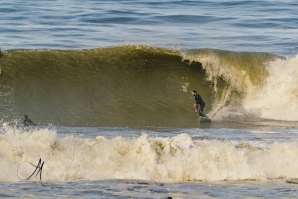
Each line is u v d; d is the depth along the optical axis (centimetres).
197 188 5716
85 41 13450
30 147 6397
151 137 7250
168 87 10675
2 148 6338
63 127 8669
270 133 8456
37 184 5700
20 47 12500
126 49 11119
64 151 6400
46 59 10719
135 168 6241
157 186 5750
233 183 5972
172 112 10075
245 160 6384
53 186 5619
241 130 8750
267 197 5419
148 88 10612
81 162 6256
